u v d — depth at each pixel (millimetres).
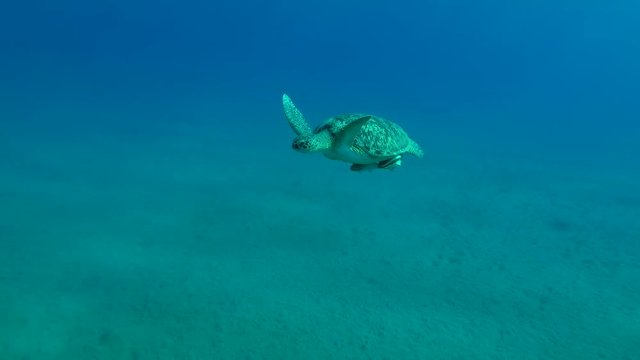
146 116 31688
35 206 14078
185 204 15219
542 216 16375
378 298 10281
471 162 24297
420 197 17656
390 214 15570
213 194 16344
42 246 11625
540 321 9805
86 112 31250
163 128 27891
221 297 9945
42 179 16625
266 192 16922
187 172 18875
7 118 26672
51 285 9984
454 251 13031
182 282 10453
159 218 13953
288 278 10875
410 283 11062
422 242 13484
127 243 12164
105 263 11078
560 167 24438
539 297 10781
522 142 32062
